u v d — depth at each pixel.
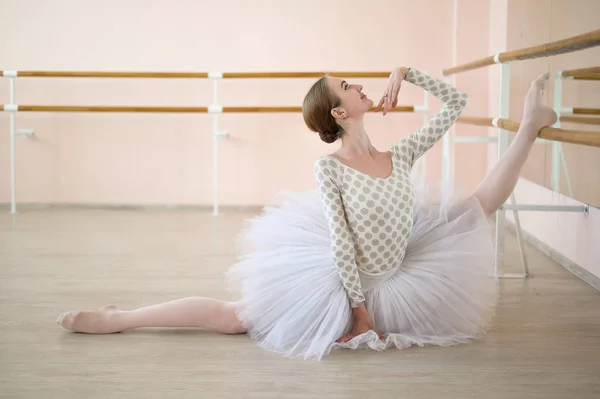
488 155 4.68
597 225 2.64
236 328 2.05
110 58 4.75
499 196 2.28
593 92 2.56
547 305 2.40
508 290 2.61
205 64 4.75
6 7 4.73
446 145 3.83
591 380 1.71
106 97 4.77
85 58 4.76
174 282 2.72
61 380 1.72
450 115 2.12
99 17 4.73
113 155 4.82
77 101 4.77
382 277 1.99
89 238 3.67
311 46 4.74
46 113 4.79
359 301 1.94
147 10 4.72
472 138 3.79
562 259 3.04
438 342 1.96
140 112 4.56
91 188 4.84
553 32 3.12
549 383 1.69
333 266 1.97
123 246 3.45
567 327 2.14
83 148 4.81
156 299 2.47
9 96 4.78
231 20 4.72
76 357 1.88
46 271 2.90
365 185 1.94
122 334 2.07
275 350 1.93
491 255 2.06
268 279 2.01
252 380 1.71
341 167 1.96
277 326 1.95
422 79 2.10
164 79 4.76
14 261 3.09
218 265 3.03
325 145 4.78
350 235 1.96
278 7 4.71
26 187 4.84
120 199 4.85
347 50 4.73
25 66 4.77
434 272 2.01
